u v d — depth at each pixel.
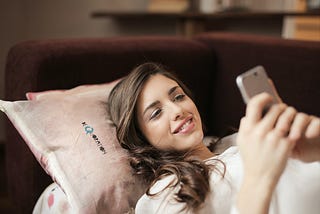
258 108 0.62
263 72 0.70
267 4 2.34
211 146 1.24
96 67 1.37
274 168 0.60
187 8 2.31
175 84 1.12
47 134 1.08
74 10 2.47
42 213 1.18
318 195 0.87
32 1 2.41
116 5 2.50
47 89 1.28
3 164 2.41
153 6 2.32
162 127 1.06
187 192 0.86
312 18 2.05
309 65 1.30
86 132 1.09
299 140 0.71
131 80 1.11
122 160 1.07
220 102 1.65
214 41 1.65
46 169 1.08
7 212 1.91
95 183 1.01
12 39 2.43
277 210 0.85
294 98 1.35
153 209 0.91
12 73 1.35
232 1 2.24
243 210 0.62
